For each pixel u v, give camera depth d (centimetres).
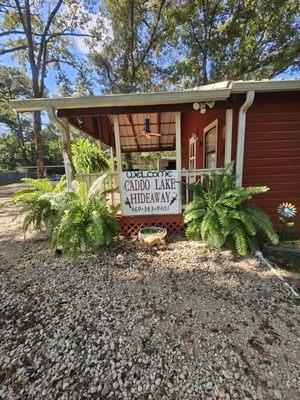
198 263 321
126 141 891
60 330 205
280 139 397
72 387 154
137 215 424
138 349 181
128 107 375
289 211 365
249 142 398
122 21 1185
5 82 1490
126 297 249
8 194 1065
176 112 385
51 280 291
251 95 341
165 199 418
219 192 354
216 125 505
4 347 189
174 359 171
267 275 284
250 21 1033
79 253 342
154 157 1911
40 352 183
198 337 190
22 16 1027
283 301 233
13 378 162
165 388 151
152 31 1226
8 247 412
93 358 175
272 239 317
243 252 300
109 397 147
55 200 358
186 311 222
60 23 1188
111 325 208
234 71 1137
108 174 435
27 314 228
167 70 1309
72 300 247
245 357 170
